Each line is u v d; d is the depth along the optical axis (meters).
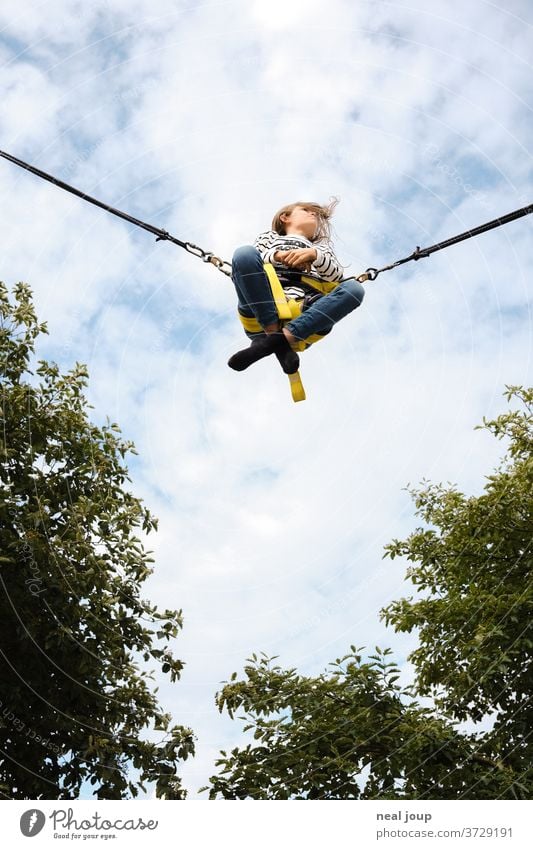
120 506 8.81
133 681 8.09
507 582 8.98
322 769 7.59
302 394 4.56
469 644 8.34
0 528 7.92
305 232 5.16
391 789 7.54
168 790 7.62
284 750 7.80
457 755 7.68
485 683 8.26
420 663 9.08
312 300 4.68
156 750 7.81
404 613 9.22
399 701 8.00
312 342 4.72
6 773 7.66
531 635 8.22
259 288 4.54
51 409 8.95
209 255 5.26
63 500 8.52
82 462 8.79
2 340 9.15
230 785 7.68
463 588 9.25
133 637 8.27
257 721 7.92
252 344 4.55
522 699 8.31
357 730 7.72
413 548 9.52
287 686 8.14
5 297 9.38
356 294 4.68
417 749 7.53
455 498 9.59
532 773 7.63
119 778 7.68
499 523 9.04
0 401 8.59
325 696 8.05
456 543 9.32
